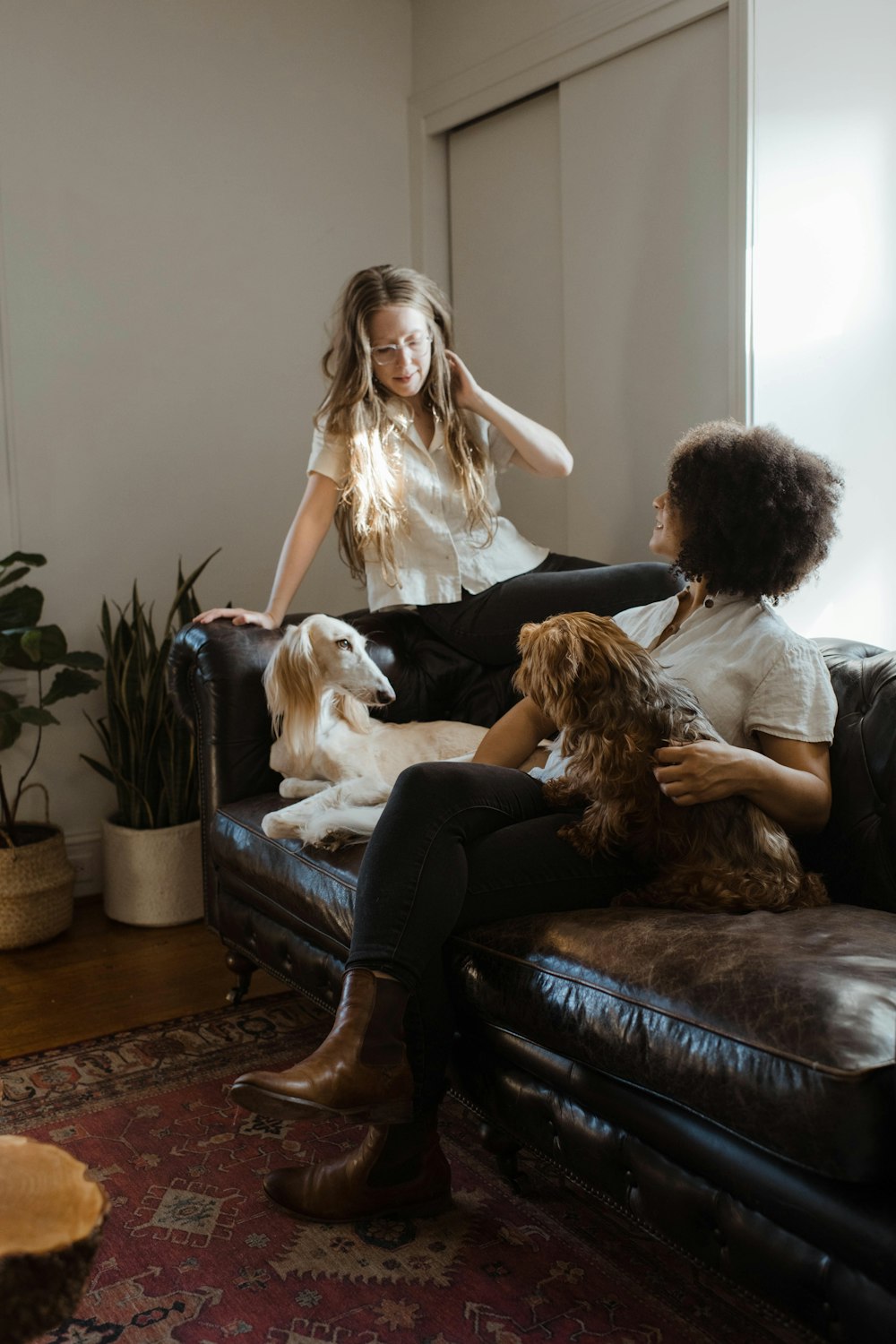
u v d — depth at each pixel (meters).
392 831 1.56
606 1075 1.40
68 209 3.14
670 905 1.53
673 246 2.80
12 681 3.15
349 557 2.68
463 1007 1.62
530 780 1.75
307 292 3.56
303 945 2.06
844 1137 1.06
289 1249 1.60
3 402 3.09
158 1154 1.87
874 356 2.77
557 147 3.21
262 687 2.36
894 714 1.66
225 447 3.45
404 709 2.52
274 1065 2.21
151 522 3.35
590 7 2.93
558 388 3.30
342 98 3.56
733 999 1.21
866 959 1.25
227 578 3.48
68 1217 0.90
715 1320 1.44
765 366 2.59
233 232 3.41
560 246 3.24
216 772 2.36
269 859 2.08
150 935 3.05
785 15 2.52
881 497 2.80
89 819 3.33
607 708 1.53
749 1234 1.21
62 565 3.22
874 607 2.80
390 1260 1.57
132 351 3.27
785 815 1.59
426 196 3.65
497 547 2.65
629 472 3.00
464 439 2.61
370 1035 1.47
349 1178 1.63
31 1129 1.96
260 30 3.40
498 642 2.51
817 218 2.63
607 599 2.46
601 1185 1.43
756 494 1.66
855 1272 1.09
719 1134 1.24
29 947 2.94
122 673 3.06
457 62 3.46
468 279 3.62
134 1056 2.27
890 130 2.73
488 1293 1.50
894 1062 1.06
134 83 3.21
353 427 2.49
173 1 3.25
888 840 1.61
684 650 1.72
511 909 1.60
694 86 2.70
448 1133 1.96
